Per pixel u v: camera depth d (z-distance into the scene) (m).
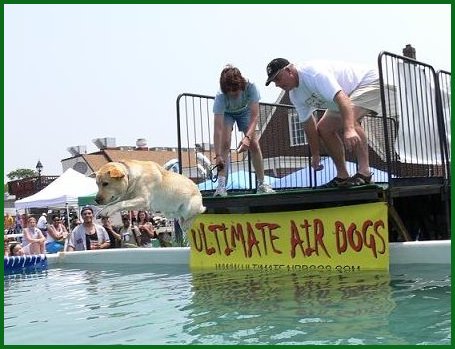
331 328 3.02
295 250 5.25
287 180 9.52
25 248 9.99
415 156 5.80
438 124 6.12
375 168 9.52
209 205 5.86
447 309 3.28
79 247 8.96
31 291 5.25
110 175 4.94
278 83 5.17
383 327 2.97
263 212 5.69
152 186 5.19
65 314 3.96
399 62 5.66
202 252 5.91
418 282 4.11
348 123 4.80
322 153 7.64
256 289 4.36
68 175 16.97
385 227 4.73
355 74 5.32
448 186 6.01
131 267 6.50
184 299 4.18
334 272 4.91
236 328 3.17
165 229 12.88
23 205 16.69
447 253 4.59
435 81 6.13
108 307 4.10
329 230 5.05
